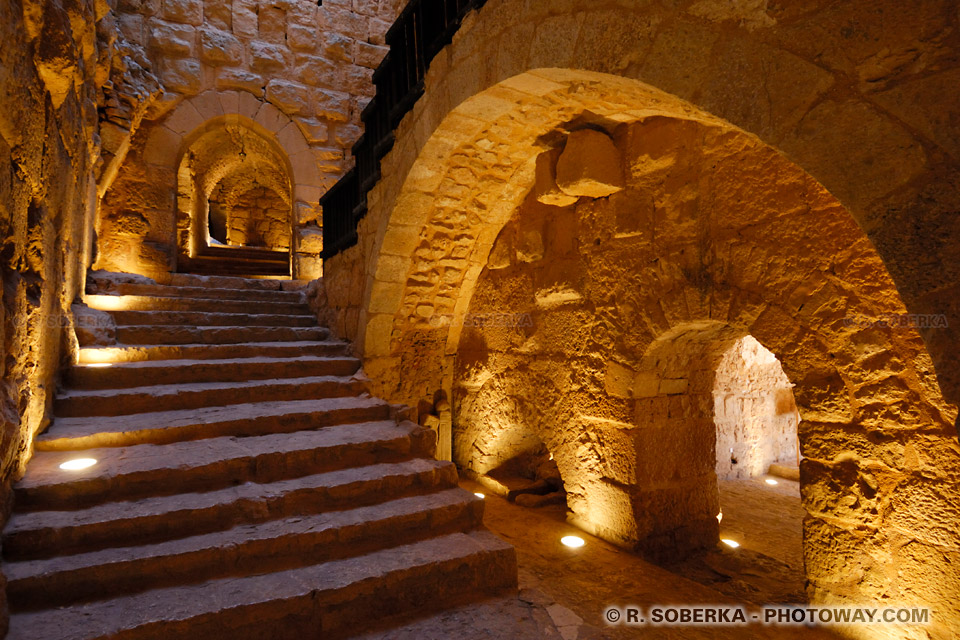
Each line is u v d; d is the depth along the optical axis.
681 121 3.32
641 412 3.76
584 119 3.61
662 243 3.46
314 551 2.72
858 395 2.50
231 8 7.18
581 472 4.25
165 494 2.83
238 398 4.01
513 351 5.07
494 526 4.32
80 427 3.23
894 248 1.35
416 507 3.06
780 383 6.57
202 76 6.96
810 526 2.75
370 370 4.93
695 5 1.89
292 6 7.51
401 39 4.31
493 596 2.85
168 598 2.28
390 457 3.54
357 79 7.89
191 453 3.11
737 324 3.00
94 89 4.80
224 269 8.69
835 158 1.49
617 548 3.85
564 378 4.41
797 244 2.70
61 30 2.49
